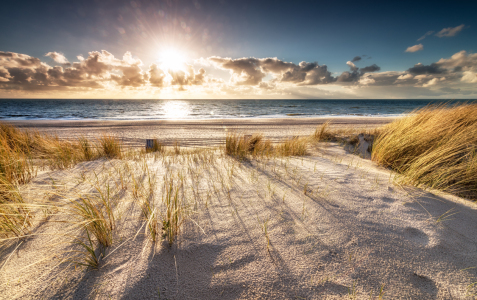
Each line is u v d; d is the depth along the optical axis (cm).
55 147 457
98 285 128
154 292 126
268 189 271
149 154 515
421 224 196
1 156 286
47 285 127
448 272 147
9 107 4556
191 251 158
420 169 291
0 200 204
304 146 537
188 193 257
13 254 150
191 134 1245
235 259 152
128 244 162
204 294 127
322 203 233
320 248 164
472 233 186
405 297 129
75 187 264
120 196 242
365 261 153
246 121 2005
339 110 4231
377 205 229
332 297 128
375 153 448
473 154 328
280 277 139
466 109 478
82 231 175
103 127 1519
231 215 209
